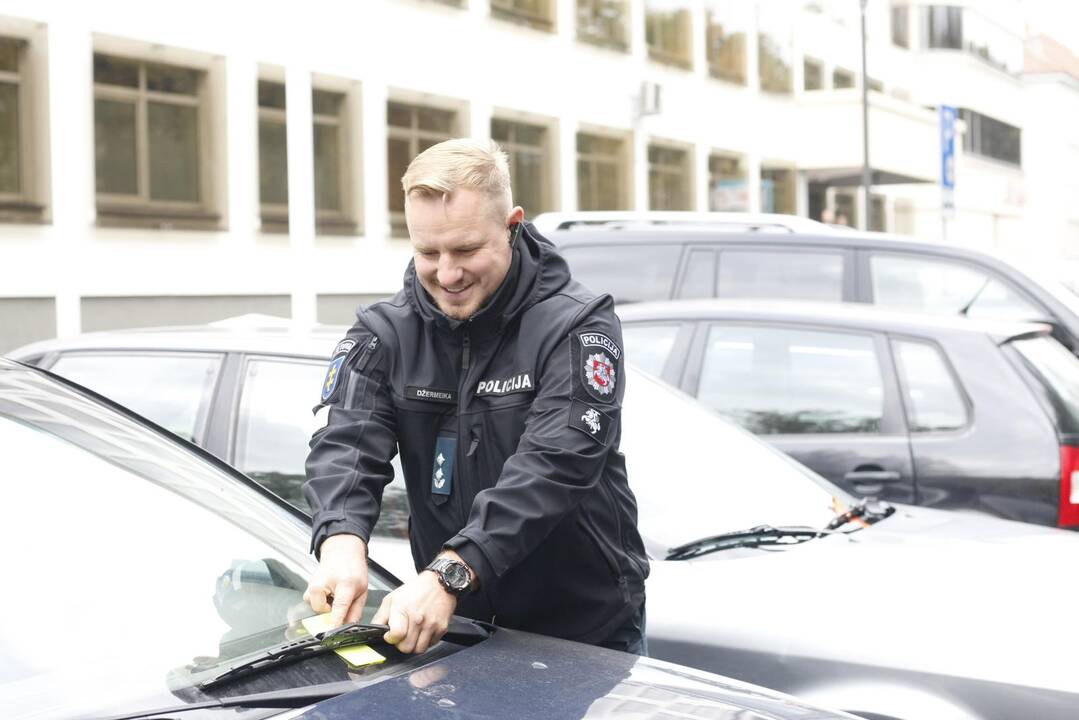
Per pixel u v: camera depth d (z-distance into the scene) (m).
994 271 7.21
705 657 3.31
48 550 2.12
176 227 15.21
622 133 23.67
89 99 14.21
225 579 2.25
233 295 15.98
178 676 1.99
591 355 2.41
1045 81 49.97
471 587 2.23
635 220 8.73
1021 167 48.75
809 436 5.56
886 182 32.16
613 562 2.58
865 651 3.22
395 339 2.50
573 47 22.09
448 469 2.50
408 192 2.37
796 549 3.80
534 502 2.30
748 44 27.61
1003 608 3.36
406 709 1.93
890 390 5.52
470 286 2.38
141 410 4.11
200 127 15.63
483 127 20.09
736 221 8.56
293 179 15.75
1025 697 3.10
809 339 5.68
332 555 2.27
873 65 35.03
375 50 17.95
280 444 3.93
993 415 5.37
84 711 1.86
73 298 14.04
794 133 29.44
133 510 2.28
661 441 4.13
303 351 4.03
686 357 5.79
